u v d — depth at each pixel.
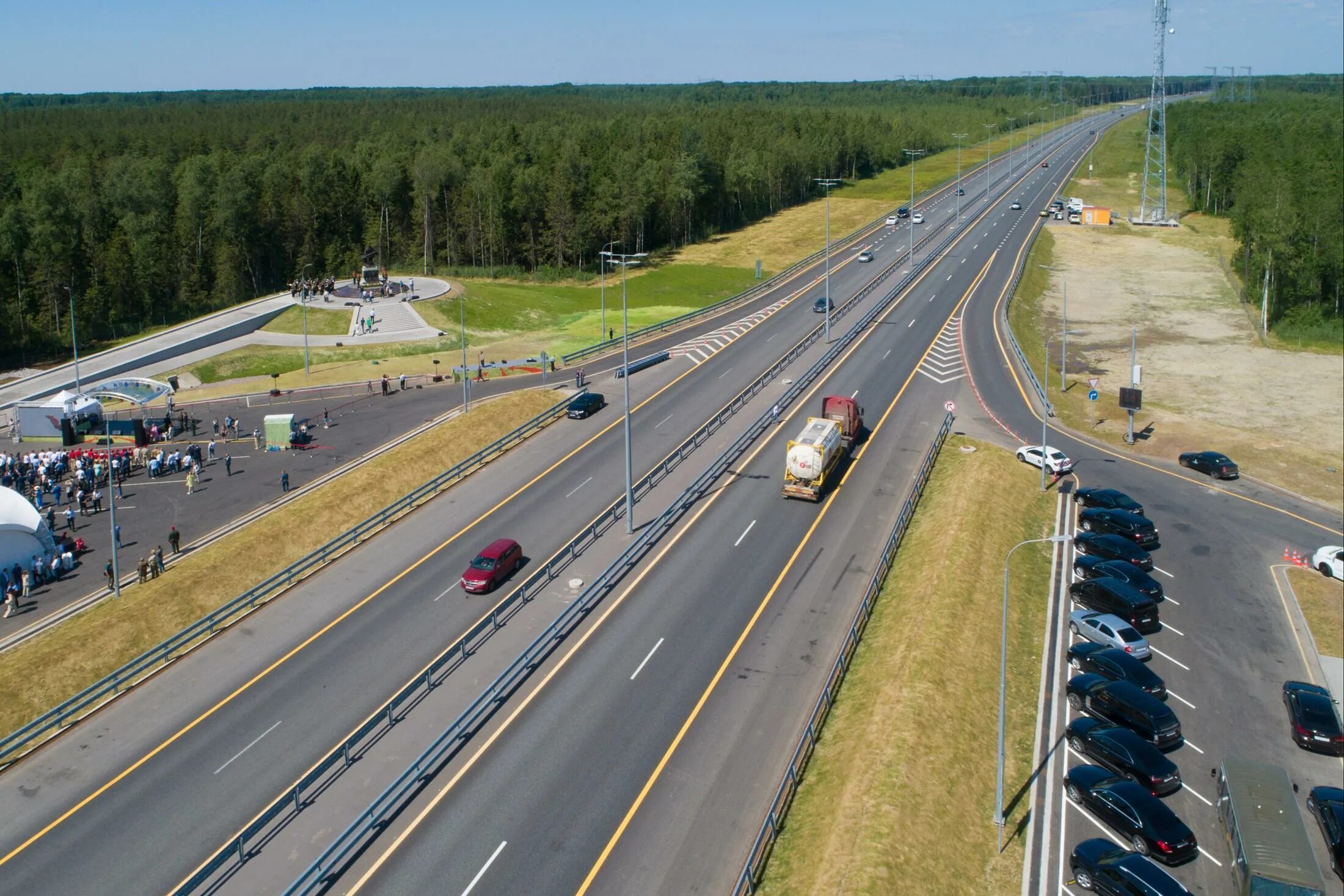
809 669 45.56
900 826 35.03
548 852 34.41
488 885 32.91
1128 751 39.59
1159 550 60.09
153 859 34.94
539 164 184.88
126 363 107.19
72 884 33.84
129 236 160.00
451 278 166.88
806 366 94.50
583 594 49.97
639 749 39.88
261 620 51.47
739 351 101.12
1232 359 104.06
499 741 40.50
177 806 37.59
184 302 162.88
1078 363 102.06
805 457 62.16
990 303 118.62
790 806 36.97
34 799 38.34
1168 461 75.25
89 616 51.97
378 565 57.22
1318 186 125.00
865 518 61.19
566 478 69.19
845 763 38.69
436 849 34.53
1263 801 35.75
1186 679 46.97
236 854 34.62
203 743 41.47
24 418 85.31
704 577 54.03
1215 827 37.47
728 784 37.97
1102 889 33.78
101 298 153.12
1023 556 58.06
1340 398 90.81
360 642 48.94
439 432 78.06
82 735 42.41
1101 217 182.25
